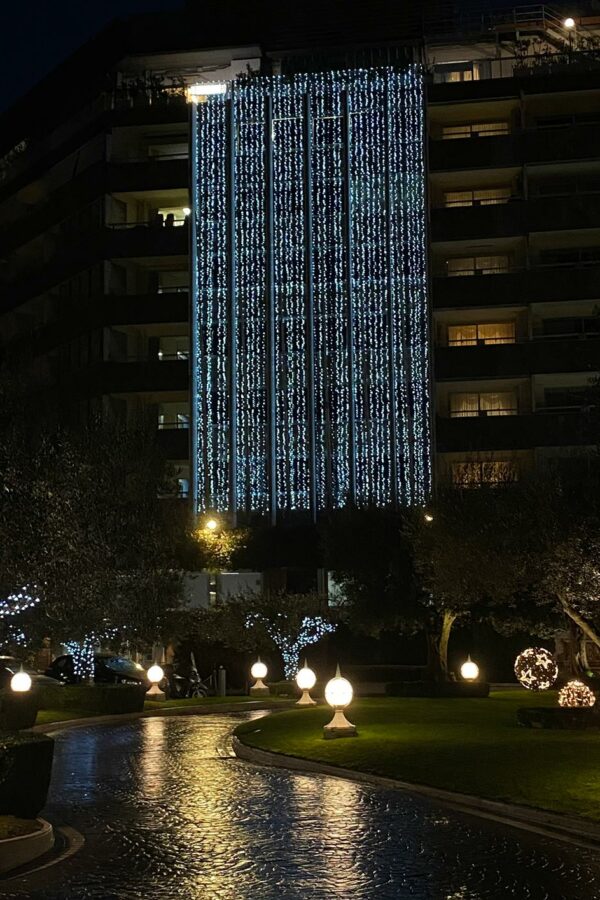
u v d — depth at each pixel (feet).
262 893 33.12
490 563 99.76
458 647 164.14
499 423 164.14
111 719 109.29
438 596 119.96
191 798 54.13
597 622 89.10
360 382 169.07
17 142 220.23
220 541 153.79
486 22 185.47
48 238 200.85
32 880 35.32
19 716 92.73
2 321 207.62
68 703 113.80
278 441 169.99
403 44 184.34
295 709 112.27
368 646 170.60
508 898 32.40
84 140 189.88
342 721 78.48
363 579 142.00
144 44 192.44
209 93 184.14
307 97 177.27
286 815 48.37
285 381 171.22
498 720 90.94
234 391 172.14
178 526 112.68
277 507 168.96
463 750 67.26
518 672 120.37
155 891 33.50
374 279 171.01
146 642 94.89
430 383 167.02
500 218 169.68
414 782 57.41
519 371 165.58
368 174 173.78
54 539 72.74
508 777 56.13
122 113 183.11
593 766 58.75
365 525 143.74
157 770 66.64
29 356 99.91
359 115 175.52
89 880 35.22
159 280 185.68
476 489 120.67
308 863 37.65
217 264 175.73
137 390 174.60
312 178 175.01
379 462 166.71
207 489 170.30
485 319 173.17
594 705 83.46
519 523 91.15
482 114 178.19
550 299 166.61
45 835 40.45
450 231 170.50
